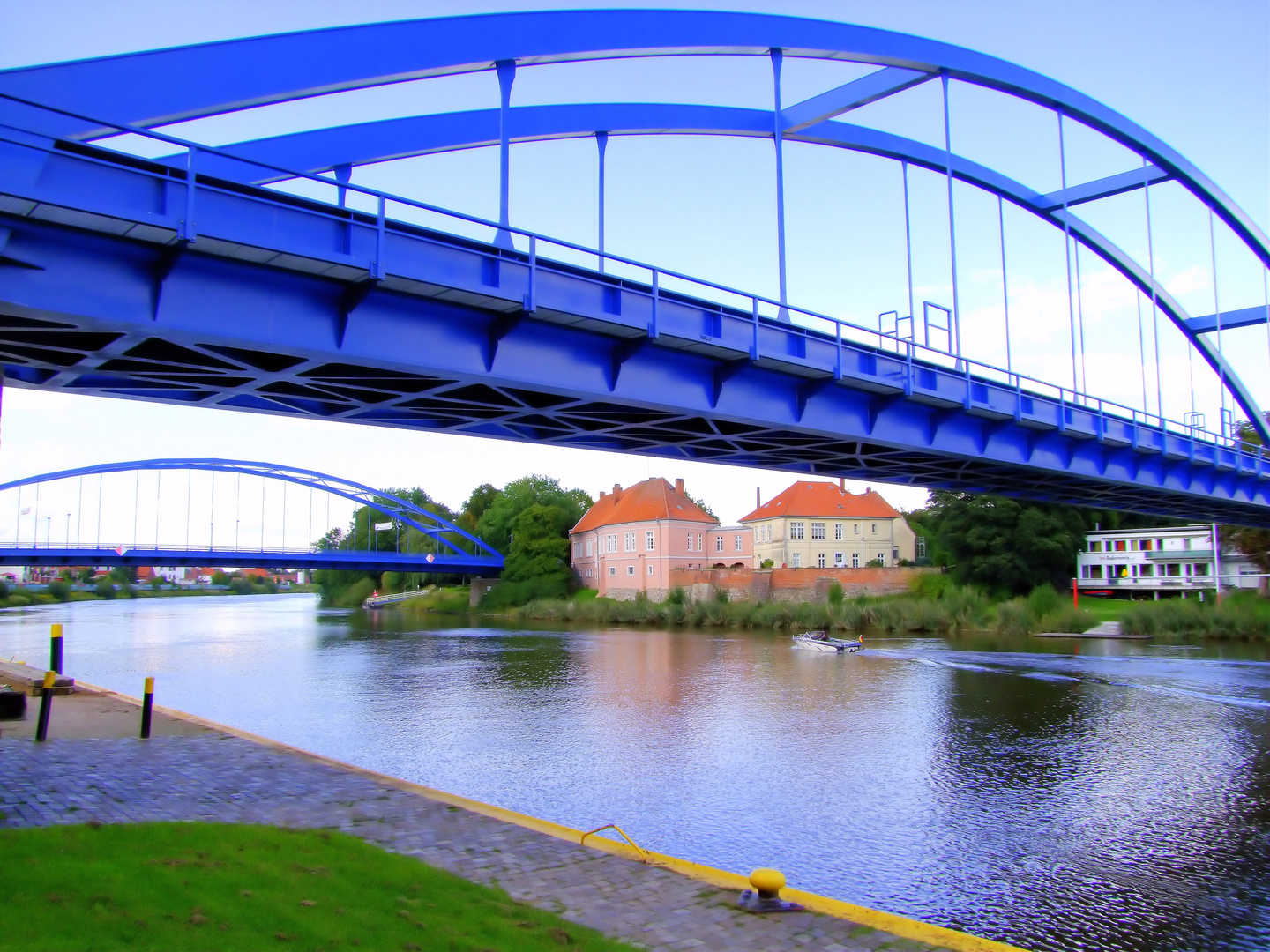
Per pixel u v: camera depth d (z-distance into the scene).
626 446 24.31
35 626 75.44
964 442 25.95
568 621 79.00
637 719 31.36
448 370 15.29
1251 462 41.78
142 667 46.34
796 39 26.50
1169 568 74.06
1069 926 14.75
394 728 30.12
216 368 14.77
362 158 21.50
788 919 9.23
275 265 13.22
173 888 8.61
